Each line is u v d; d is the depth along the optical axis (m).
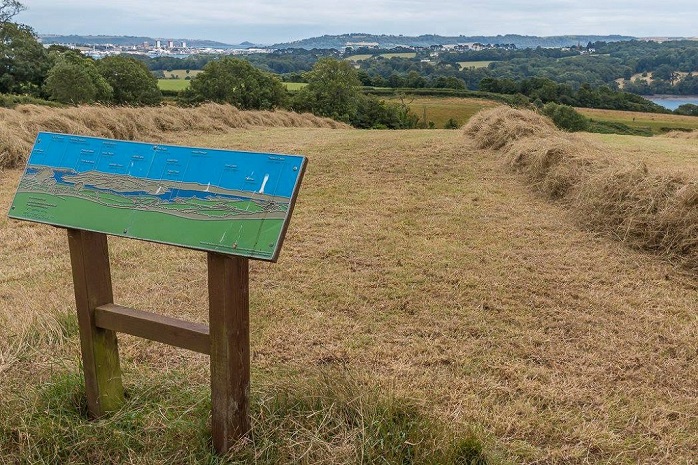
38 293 4.04
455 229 5.59
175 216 2.19
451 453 2.27
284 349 3.36
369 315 3.81
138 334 2.39
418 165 7.98
